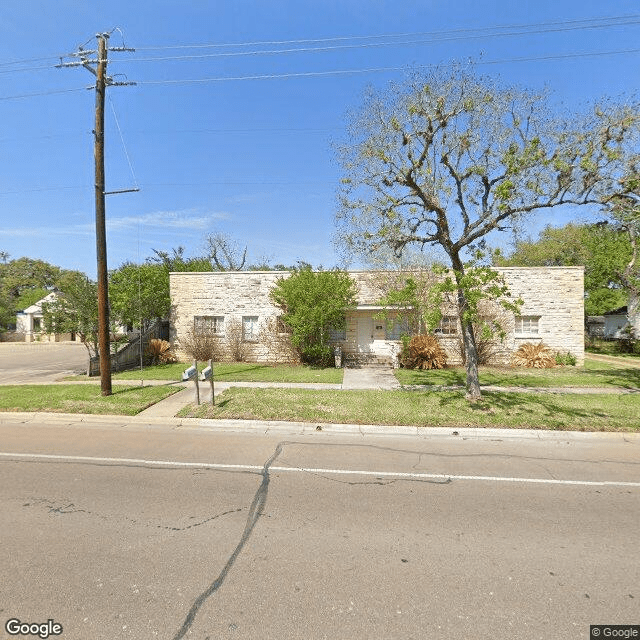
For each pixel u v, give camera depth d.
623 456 6.88
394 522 4.44
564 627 2.85
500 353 18.45
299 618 2.92
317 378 14.41
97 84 11.12
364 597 3.16
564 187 9.73
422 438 7.91
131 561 3.63
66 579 3.36
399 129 10.52
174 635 2.75
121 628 2.81
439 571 3.52
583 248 33.00
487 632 2.80
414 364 17.31
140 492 5.21
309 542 4.00
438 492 5.30
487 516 4.61
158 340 19.88
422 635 2.76
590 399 10.59
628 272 14.66
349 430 8.44
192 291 20.20
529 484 5.60
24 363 21.39
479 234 10.49
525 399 10.59
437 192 10.74
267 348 19.72
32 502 4.90
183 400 10.85
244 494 5.18
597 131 9.83
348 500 5.02
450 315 18.70
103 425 8.90
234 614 2.96
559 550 3.89
